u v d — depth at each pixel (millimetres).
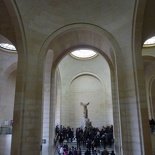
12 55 17594
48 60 13117
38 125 9281
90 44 13383
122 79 9758
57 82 22734
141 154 8195
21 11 9016
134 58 9383
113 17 10109
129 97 9320
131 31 9523
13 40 9984
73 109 23172
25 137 8805
